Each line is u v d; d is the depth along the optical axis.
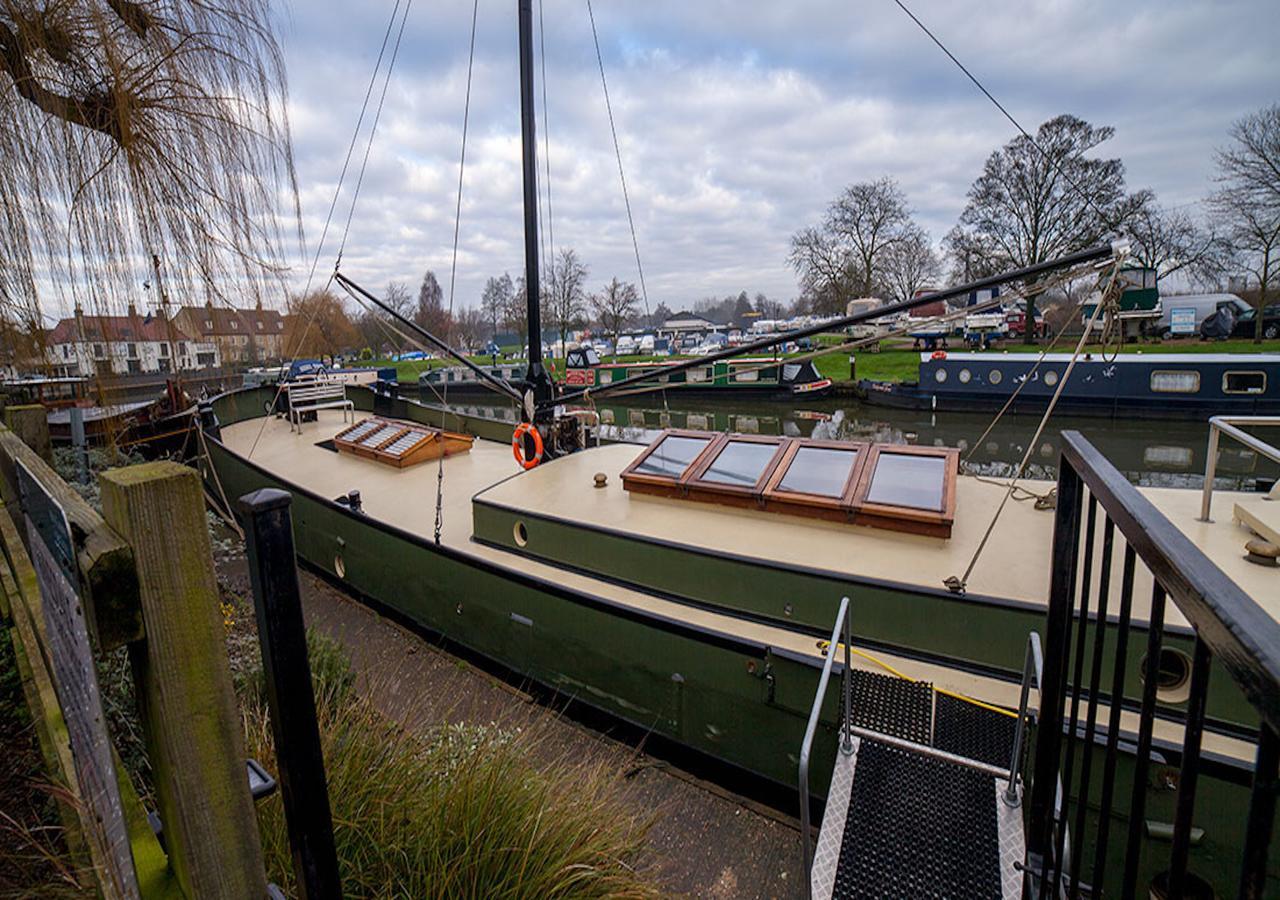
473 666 5.43
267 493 1.17
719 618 4.10
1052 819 1.73
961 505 4.49
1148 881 2.84
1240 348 24.09
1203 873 2.79
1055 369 18.50
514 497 5.46
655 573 4.41
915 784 2.76
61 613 1.30
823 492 4.41
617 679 4.43
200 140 3.34
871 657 3.60
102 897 1.40
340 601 6.80
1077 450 1.38
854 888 2.36
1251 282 28.62
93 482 5.42
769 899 3.23
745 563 4.04
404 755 2.55
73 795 1.43
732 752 3.98
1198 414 16.20
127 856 1.12
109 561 0.97
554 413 7.31
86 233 3.13
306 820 1.30
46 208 3.09
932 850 2.47
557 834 2.32
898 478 4.40
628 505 5.03
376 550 6.27
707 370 26.03
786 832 3.64
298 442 9.91
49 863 1.70
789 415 23.34
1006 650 3.37
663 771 4.15
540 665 4.88
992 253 34.00
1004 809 2.62
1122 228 27.78
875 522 4.16
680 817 3.77
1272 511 3.22
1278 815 2.66
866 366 29.97
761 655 3.74
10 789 2.00
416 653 5.63
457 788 2.37
